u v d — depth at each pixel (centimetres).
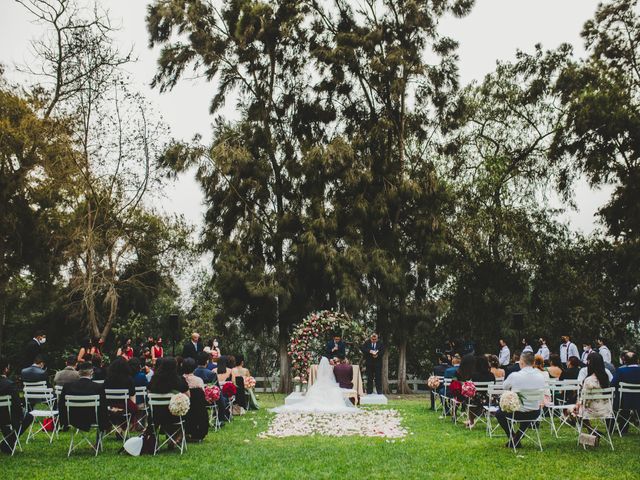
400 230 2667
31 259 2567
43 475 816
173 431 1004
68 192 2472
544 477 791
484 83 2897
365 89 2688
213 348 1798
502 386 1103
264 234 2592
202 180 2542
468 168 2808
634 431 1168
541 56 2811
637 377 1086
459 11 2547
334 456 939
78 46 2369
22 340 2905
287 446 1034
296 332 2048
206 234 2614
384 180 2581
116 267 2609
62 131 2375
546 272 2708
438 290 2692
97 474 821
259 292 2444
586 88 2436
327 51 2544
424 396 2445
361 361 2298
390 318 2573
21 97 2380
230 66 2661
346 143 2503
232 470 841
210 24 2658
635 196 2414
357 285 2430
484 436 1138
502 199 2697
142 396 1183
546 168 2827
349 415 1509
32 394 1186
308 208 2564
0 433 1148
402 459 913
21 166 2361
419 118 2673
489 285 2719
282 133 2697
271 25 2595
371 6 2644
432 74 2586
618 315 2736
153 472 832
